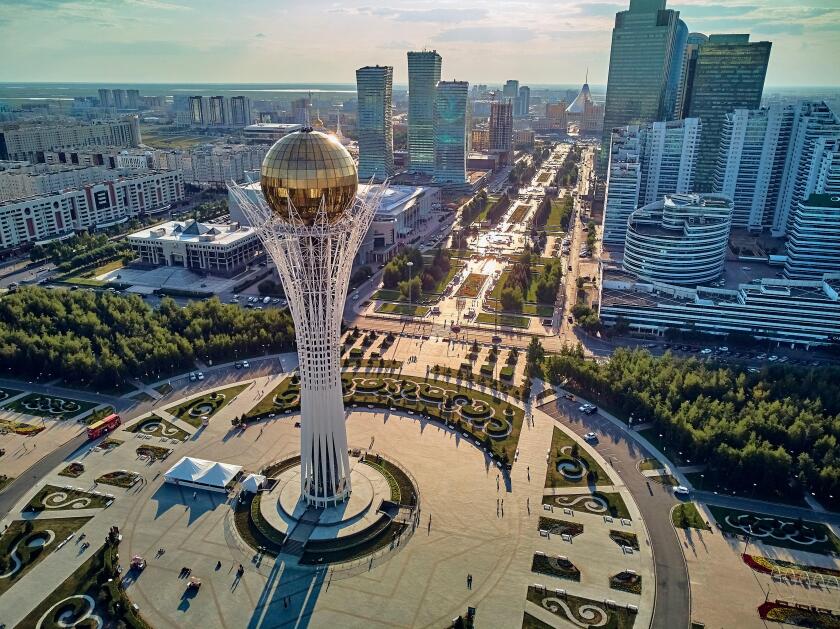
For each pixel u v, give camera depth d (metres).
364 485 166.12
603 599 131.75
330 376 145.00
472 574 138.38
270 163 128.00
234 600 130.50
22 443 185.00
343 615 127.06
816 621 126.50
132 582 134.62
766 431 185.38
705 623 126.19
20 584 133.75
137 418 199.62
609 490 167.62
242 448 184.12
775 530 153.00
